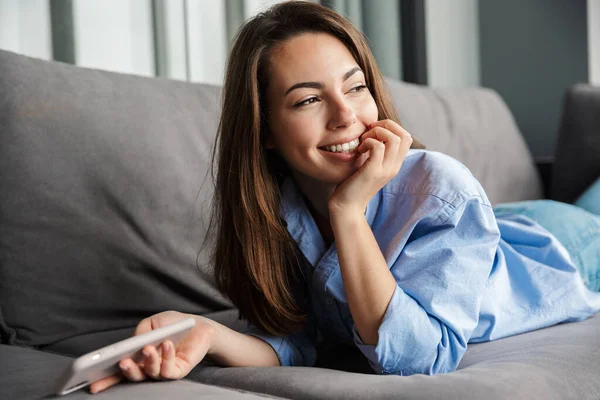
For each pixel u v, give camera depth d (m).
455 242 1.00
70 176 1.28
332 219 0.96
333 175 0.99
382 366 0.93
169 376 0.82
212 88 1.65
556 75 2.94
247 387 0.86
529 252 1.27
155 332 0.80
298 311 1.11
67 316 1.28
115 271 1.33
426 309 0.95
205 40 2.12
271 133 1.05
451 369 0.96
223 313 1.44
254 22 1.07
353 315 0.94
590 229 1.51
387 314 0.92
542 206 1.56
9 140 1.22
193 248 1.44
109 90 1.40
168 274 1.39
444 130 2.19
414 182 1.04
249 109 1.03
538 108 2.99
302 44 1.00
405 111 2.06
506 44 3.04
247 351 1.03
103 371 0.77
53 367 0.91
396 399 0.72
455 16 3.05
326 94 0.98
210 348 0.97
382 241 1.05
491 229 1.01
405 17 2.89
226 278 1.11
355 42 1.05
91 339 1.25
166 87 1.54
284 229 1.08
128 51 1.94
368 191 0.96
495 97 2.56
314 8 1.04
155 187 1.39
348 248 0.94
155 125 1.44
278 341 1.08
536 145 3.01
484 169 2.26
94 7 1.86
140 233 1.36
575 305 1.18
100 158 1.32
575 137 2.38
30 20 1.73
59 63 1.37
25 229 1.23
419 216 1.00
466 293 0.97
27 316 1.22
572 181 2.36
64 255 1.27
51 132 1.27
